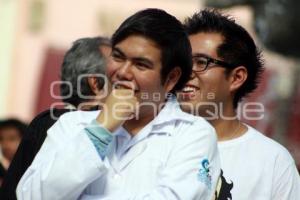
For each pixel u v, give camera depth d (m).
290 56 29.70
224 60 8.73
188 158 6.46
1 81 40.34
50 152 6.52
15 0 40.59
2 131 13.95
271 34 29.17
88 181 6.25
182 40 6.51
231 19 8.94
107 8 40.50
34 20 40.56
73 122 6.69
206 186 6.45
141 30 6.38
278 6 28.83
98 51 9.08
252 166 8.53
